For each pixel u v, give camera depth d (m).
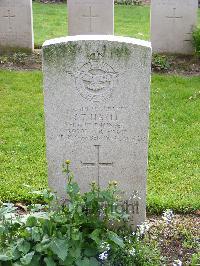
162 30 4.59
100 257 1.91
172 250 2.12
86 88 2.04
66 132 2.11
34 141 3.06
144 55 1.99
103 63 2.01
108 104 2.07
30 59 4.58
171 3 4.50
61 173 2.18
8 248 1.86
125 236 2.12
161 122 3.34
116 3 7.50
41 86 3.97
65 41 1.98
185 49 4.63
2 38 4.71
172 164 2.80
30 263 1.86
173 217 2.36
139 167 2.15
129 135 2.11
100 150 2.14
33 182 2.61
